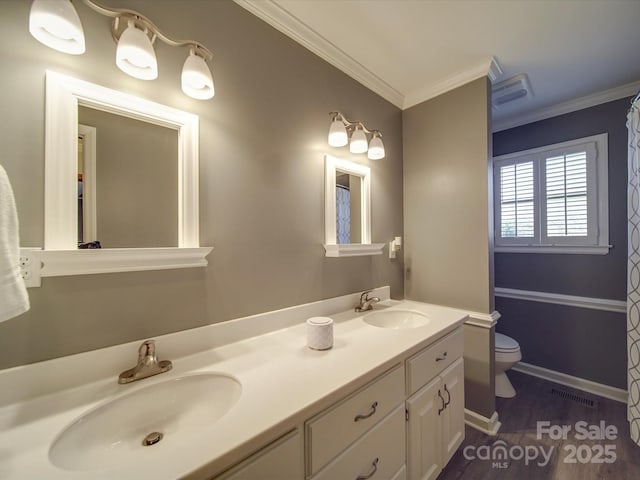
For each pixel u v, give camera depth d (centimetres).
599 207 208
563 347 224
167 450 53
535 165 240
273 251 125
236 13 114
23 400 70
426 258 200
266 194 123
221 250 108
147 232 91
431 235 197
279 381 79
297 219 136
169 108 94
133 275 88
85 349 80
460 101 182
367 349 102
